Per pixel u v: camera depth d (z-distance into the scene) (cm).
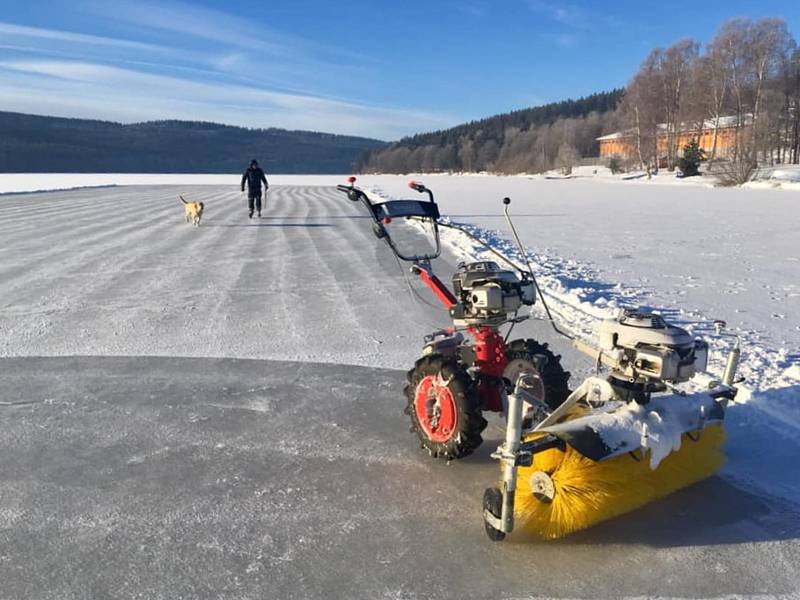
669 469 361
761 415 475
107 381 580
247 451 444
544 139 12325
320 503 375
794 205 2934
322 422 494
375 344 693
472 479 404
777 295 920
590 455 312
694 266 1194
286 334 731
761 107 6738
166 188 4728
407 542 335
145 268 1145
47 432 473
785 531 339
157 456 436
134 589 296
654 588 295
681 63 7881
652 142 7950
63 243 1464
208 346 686
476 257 1276
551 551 325
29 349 671
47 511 364
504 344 443
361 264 1200
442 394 408
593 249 1438
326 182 7881
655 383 346
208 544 333
